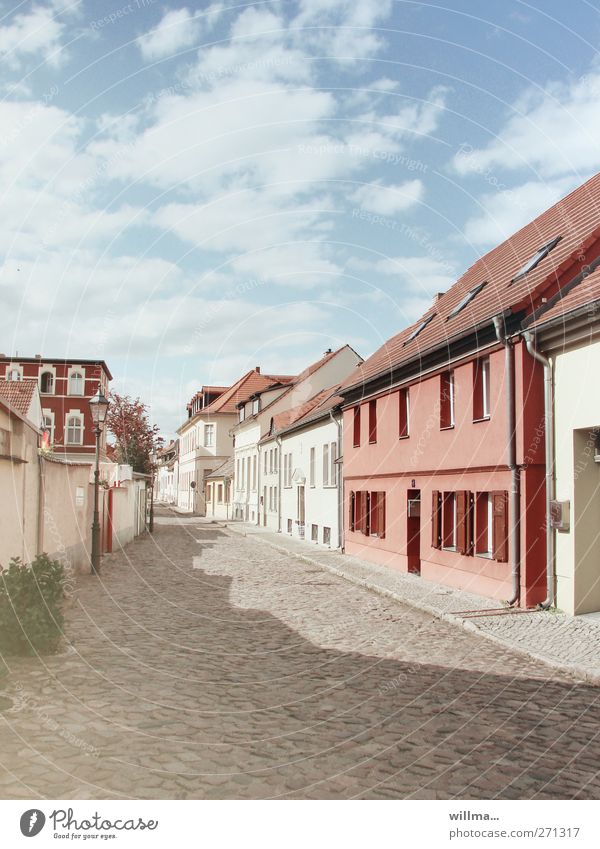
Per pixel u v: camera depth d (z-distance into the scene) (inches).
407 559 745.0
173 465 3378.4
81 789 192.2
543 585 507.2
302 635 417.1
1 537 451.8
